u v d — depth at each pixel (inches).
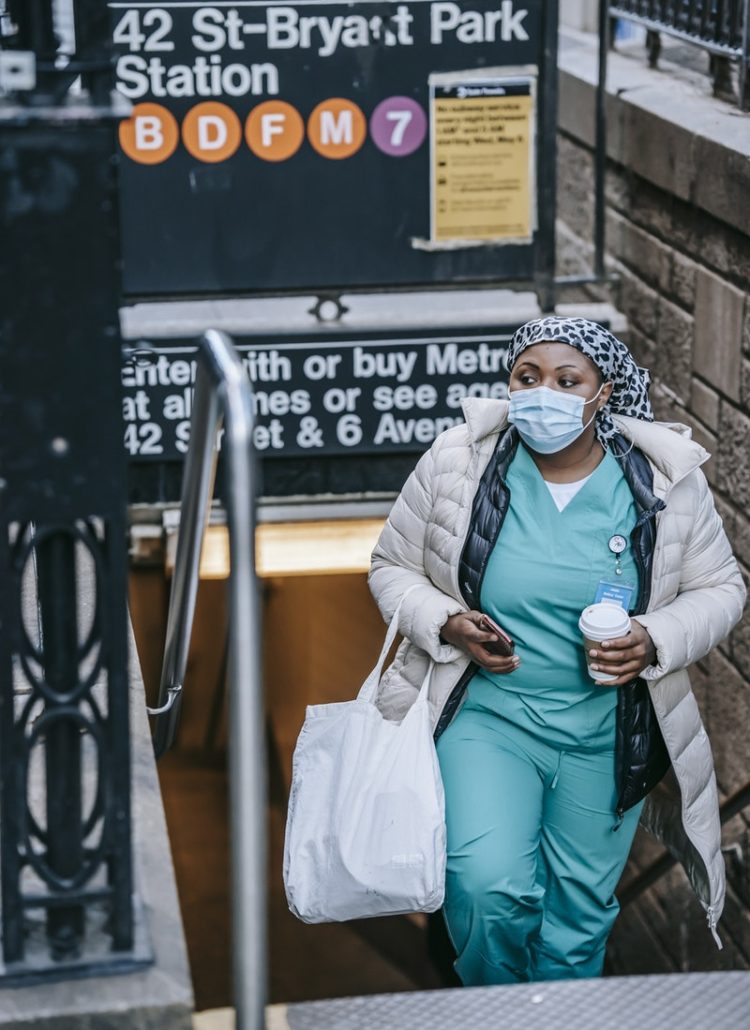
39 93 95.2
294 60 233.9
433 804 141.3
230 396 101.6
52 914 104.7
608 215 296.2
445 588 151.4
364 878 139.6
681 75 284.7
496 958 145.8
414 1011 114.8
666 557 147.7
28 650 102.0
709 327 239.6
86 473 98.4
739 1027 113.7
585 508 147.0
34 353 96.1
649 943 290.4
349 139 238.5
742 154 215.8
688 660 146.7
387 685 157.0
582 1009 115.3
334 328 250.2
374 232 243.8
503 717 151.9
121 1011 102.4
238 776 98.7
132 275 241.4
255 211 240.5
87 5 94.8
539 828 151.1
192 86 233.3
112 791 103.3
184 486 131.6
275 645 367.2
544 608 147.3
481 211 244.2
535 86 238.4
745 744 231.9
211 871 410.6
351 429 255.9
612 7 298.5
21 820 102.4
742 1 240.5
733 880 240.1
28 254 94.5
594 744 151.9
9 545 98.7
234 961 101.0
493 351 253.6
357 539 270.8
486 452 150.3
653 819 167.6
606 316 273.4
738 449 229.8
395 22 233.5
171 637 151.3
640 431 148.6
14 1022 101.2
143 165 236.8
